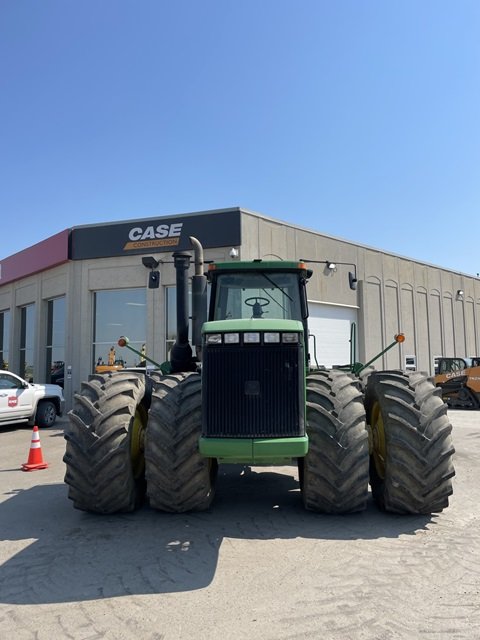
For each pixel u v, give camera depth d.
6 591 3.71
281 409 4.38
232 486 6.66
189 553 4.36
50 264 18.06
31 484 7.12
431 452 4.93
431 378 5.55
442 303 25.42
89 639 3.06
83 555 4.36
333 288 19.12
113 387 5.46
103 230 16.80
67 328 17.23
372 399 5.74
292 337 4.45
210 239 15.46
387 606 3.40
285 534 4.80
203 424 4.44
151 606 3.44
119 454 5.11
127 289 16.78
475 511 5.52
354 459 4.93
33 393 13.26
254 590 3.66
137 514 5.45
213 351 4.48
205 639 3.03
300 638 3.03
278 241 16.72
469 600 3.48
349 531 4.87
